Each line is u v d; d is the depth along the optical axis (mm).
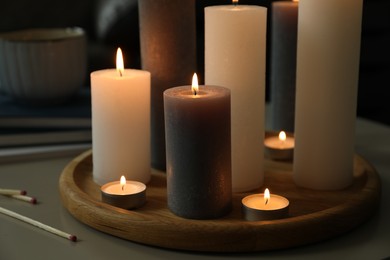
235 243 686
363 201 747
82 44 1069
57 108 1047
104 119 805
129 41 1586
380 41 1765
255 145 799
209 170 712
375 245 711
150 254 694
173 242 694
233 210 748
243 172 798
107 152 812
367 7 1729
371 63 1770
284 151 904
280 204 734
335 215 713
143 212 747
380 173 895
